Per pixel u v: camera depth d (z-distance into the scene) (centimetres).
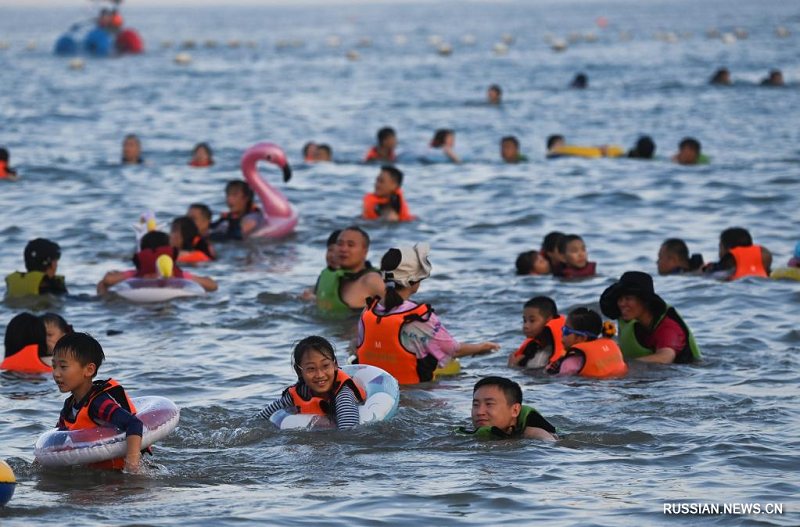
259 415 3262
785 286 4934
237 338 4366
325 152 10162
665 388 3553
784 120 13350
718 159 9969
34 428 3200
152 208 7506
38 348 3897
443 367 3750
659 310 3941
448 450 2944
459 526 2342
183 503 2508
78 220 7031
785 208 7244
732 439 2967
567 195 7912
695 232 6562
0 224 6881
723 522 2345
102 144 11475
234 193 6638
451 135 10381
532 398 3456
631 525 2339
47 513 2428
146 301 4959
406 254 3762
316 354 3148
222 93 18450
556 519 2378
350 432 3094
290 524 2350
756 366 3819
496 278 5412
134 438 2744
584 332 3834
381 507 2464
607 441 2991
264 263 5962
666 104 15662
